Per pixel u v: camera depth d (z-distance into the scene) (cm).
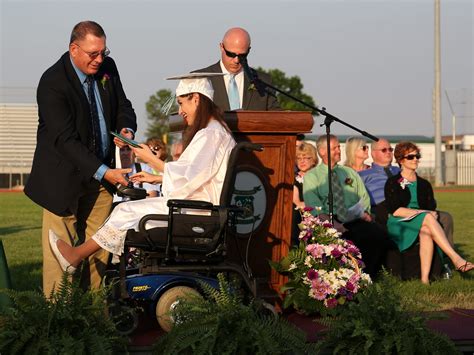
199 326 551
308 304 679
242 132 661
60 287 563
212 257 622
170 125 706
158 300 610
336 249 691
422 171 5494
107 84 686
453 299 835
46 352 529
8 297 580
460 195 3666
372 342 548
